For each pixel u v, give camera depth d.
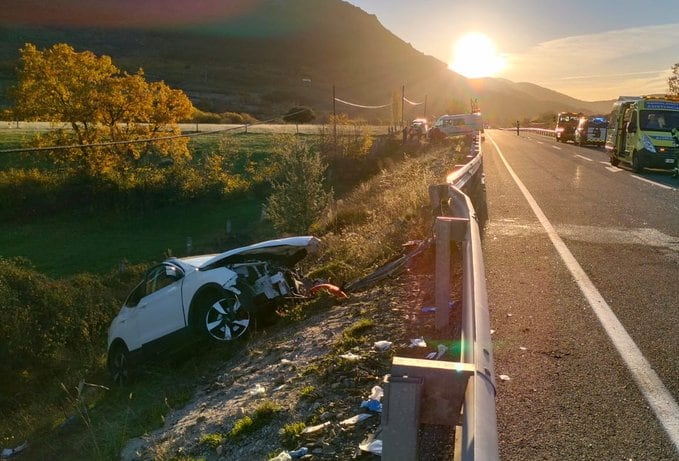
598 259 7.64
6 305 15.55
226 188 40.53
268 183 41.22
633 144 19.86
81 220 37.25
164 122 44.62
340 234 14.26
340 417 4.14
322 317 7.06
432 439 3.47
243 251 8.02
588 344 4.78
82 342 16.36
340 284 8.62
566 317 5.44
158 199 38.97
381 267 8.27
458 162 20.64
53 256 30.52
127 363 8.95
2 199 37.06
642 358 4.46
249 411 4.74
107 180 39.28
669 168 18.84
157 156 46.62
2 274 17.23
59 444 6.67
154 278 8.75
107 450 5.29
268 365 5.99
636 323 5.23
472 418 1.99
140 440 5.25
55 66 41.28
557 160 25.91
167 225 36.47
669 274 6.83
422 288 6.85
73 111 41.25
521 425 3.58
